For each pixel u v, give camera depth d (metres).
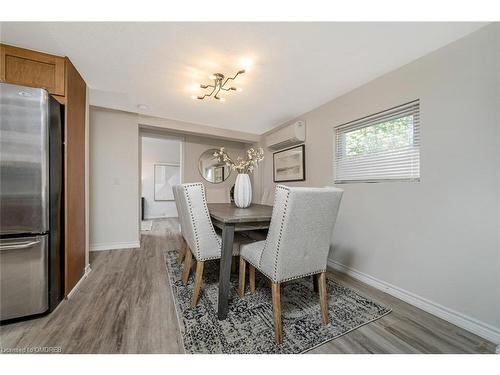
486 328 1.35
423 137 1.70
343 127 2.48
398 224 1.87
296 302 1.72
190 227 1.71
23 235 1.45
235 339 1.28
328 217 1.35
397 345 1.26
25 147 1.43
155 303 1.67
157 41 1.60
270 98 2.59
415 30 1.45
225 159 2.69
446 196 1.56
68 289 1.78
